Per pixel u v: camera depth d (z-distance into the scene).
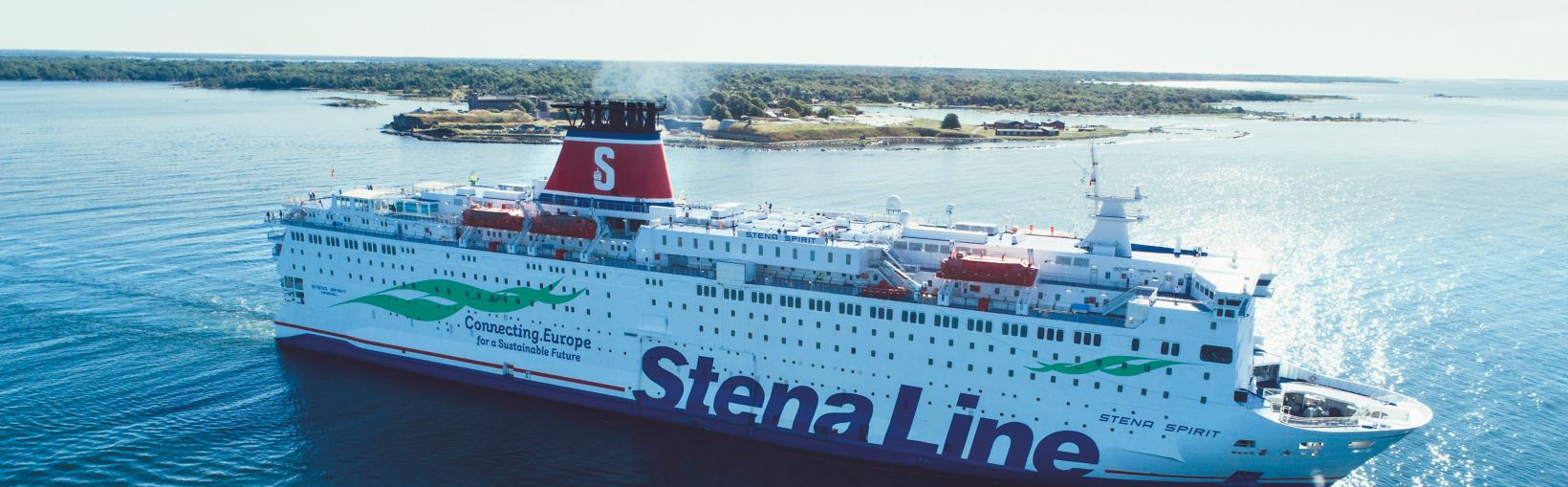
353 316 65.88
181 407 58.72
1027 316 47.47
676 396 56.59
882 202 130.50
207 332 71.38
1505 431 55.91
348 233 64.38
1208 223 119.69
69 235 98.00
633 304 56.16
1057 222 118.06
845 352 51.72
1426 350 68.62
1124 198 50.78
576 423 57.84
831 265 51.56
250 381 62.88
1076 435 48.56
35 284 81.12
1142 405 47.00
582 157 60.66
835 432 53.09
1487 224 117.81
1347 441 45.88
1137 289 47.91
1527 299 81.88
